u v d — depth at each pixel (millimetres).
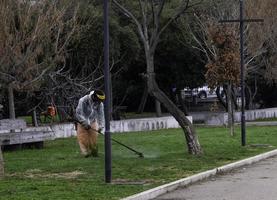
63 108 33938
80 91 32875
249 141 26906
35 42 24078
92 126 20484
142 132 33531
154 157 20547
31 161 19453
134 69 48344
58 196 12695
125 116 46531
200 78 48656
